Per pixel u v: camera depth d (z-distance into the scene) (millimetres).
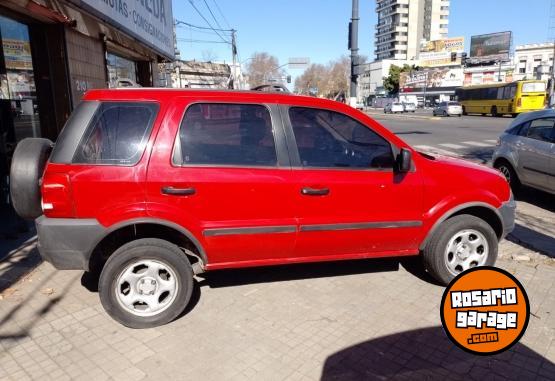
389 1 139125
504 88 38812
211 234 3498
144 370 2982
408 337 3383
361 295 4059
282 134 3662
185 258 3508
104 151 3328
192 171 3412
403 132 23297
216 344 3283
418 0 135125
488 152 14750
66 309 3791
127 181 3305
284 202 3609
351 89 14164
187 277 3516
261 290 4160
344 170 3771
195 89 3590
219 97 3555
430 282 4332
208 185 3422
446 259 4098
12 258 4836
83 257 3336
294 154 3674
